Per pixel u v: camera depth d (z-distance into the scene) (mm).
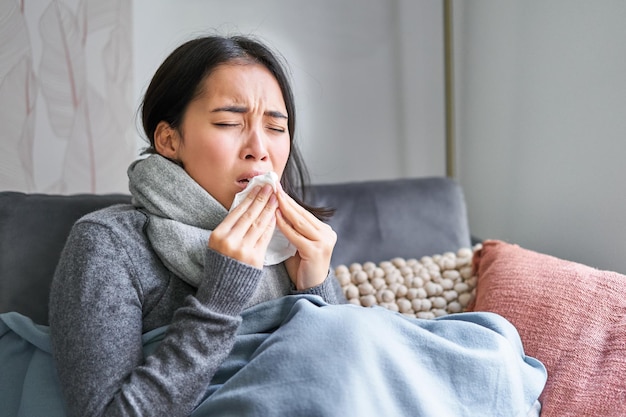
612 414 872
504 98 1756
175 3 1803
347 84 2008
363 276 1363
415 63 2068
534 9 1606
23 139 1622
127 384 787
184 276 919
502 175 1782
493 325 954
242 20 1874
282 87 1048
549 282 1083
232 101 933
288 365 792
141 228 931
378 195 1478
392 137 2076
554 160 1558
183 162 977
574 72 1469
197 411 814
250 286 850
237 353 896
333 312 862
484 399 860
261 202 897
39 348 981
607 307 991
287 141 1013
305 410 756
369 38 2014
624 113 1319
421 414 808
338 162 2027
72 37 1656
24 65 1607
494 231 1835
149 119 1012
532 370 934
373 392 792
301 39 1943
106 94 1712
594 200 1422
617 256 1358
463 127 1981
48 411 910
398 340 872
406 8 2037
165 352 809
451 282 1354
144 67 1794
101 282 841
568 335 988
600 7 1375
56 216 1170
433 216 1496
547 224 1595
